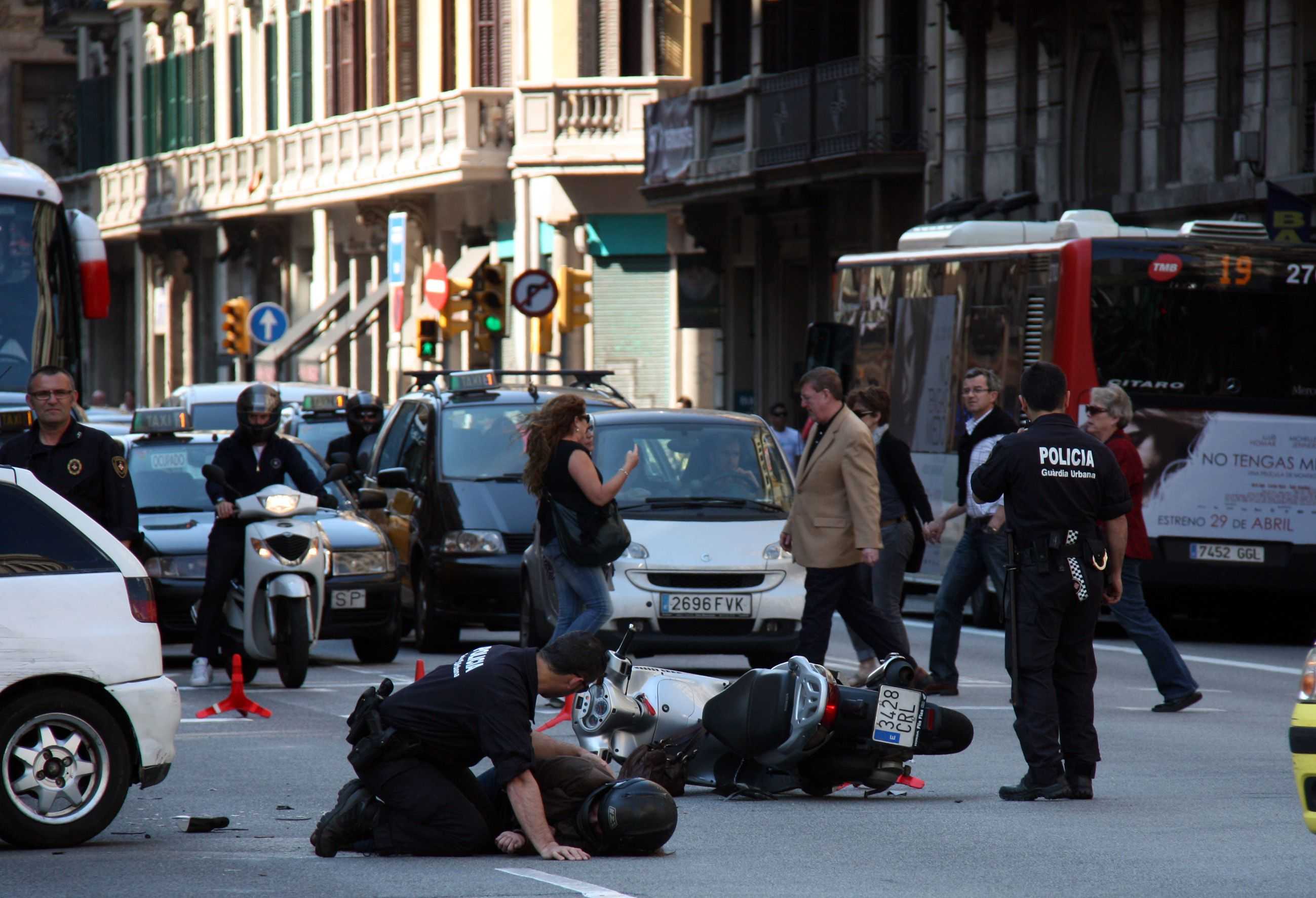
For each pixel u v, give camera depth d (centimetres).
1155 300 6681
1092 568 3359
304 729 4284
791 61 11312
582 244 13238
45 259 5947
